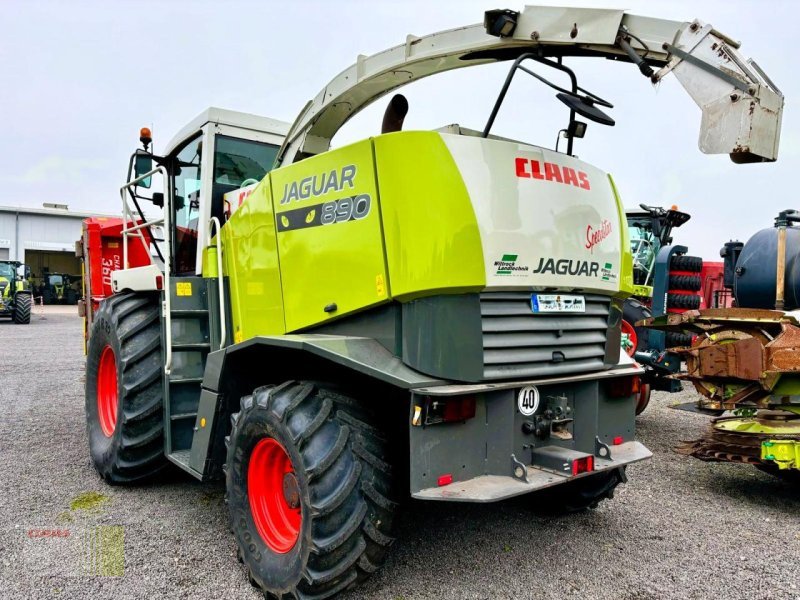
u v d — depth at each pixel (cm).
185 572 285
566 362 289
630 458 300
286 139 389
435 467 244
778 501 399
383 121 322
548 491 354
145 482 400
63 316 2394
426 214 247
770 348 400
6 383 802
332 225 279
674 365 593
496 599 261
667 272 599
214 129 402
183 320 370
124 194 447
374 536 237
